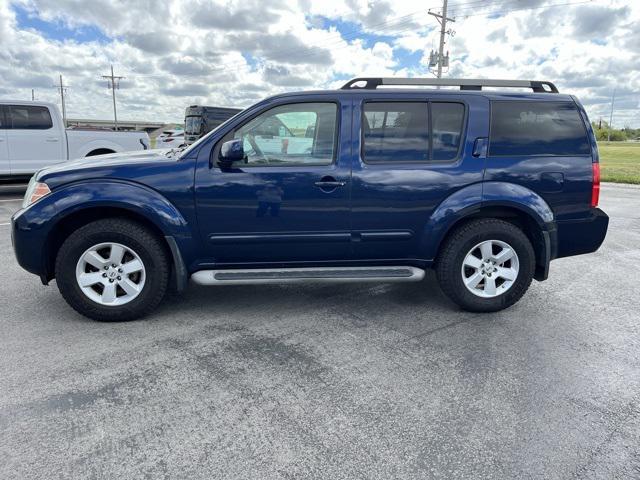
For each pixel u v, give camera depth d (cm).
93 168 374
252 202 379
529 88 421
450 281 408
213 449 237
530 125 402
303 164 384
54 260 399
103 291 384
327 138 387
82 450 236
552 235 404
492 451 237
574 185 405
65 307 423
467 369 318
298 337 367
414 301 448
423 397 284
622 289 486
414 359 332
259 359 330
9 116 1002
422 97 394
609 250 655
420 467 225
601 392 291
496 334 375
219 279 387
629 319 406
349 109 386
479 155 396
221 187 375
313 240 392
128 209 368
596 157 409
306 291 473
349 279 395
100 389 290
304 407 273
